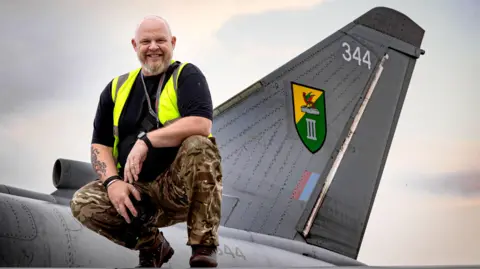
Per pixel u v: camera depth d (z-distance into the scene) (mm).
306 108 6367
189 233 2514
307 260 5555
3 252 3336
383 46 7035
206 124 2611
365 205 6594
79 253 3717
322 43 6648
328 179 6375
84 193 2771
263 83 6184
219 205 2541
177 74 2705
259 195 5914
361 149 6664
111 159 2770
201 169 2512
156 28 2695
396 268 2113
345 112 6648
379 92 6906
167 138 2559
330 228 6301
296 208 6105
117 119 2750
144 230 2795
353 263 6051
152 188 2693
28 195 4230
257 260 5012
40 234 3533
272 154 6086
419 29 7246
